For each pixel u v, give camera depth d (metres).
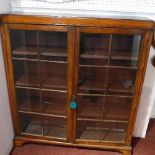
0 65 1.46
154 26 1.28
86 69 1.58
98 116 1.68
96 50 1.52
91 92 1.58
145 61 1.39
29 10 1.59
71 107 1.58
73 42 1.36
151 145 1.91
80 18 1.29
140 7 1.52
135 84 1.49
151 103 1.82
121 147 1.74
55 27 1.33
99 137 1.78
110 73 1.60
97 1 1.53
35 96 1.80
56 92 1.68
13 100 1.64
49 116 1.77
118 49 1.53
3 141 1.61
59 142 1.77
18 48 1.53
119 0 1.51
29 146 1.84
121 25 1.30
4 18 1.34
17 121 1.74
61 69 1.63
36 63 1.64
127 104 1.73
